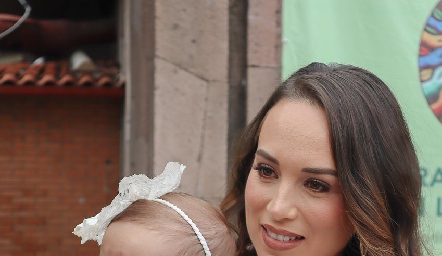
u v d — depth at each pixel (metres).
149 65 3.74
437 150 3.41
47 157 5.98
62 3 6.05
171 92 3.68
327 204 1.44
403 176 1.54
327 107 1.42
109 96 5.83
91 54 6.14
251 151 1.77
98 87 5.62
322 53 3.44
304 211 1.44
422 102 3.44
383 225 1.47
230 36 3.71
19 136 5.96
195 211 1.54
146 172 3.81
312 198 1.44
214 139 3.71
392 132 1.52
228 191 1.85
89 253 6.02
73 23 6.02
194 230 1.48
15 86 5.56
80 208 6.02
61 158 5.99
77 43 6.07
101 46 6.16
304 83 1.47
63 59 6.10
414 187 1.60
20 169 5.96
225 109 3.70
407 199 1.56
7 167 5.95
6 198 5.95
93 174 6.02
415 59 3.45
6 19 5.78
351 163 1.43
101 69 5.79
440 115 3.44
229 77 3.72
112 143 6.03
